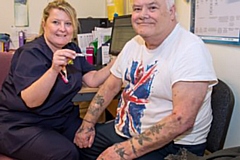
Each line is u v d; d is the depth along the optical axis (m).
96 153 1.65
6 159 1.51
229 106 1.34
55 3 1.63
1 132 1.51
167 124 1.21
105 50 2.46
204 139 1.40
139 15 1.34
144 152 1.26
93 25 2.73
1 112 1.55
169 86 1.29
